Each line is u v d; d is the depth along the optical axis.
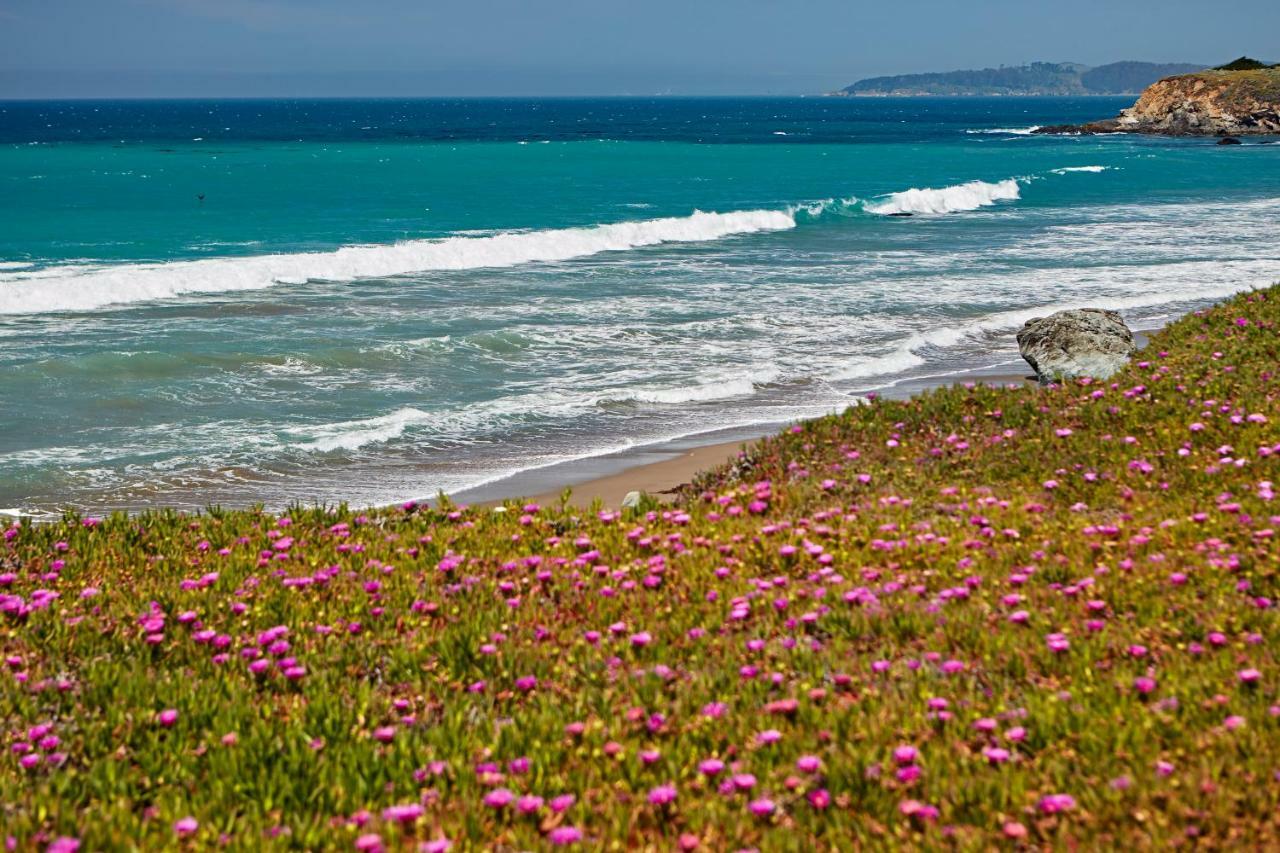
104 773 4.99
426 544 8.80
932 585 7.16
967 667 5.83
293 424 17.20
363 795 4.79
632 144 127.81
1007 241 41.91
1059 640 5.73
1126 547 7.49
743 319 25.92
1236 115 138.00
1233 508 7.98
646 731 5.27
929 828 4.20
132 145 119.31
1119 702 5.17
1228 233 43.47
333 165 83.81
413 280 31.89
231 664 6.39
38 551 9.02
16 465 14.89
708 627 6.66
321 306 27.45
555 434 16.88
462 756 5.08
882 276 32.94
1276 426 10.26
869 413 12.79
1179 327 17.95
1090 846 4.02
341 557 8.65
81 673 6.36
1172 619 6.21
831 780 4.60
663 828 4.38
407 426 17.17
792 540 8.12
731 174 76.69
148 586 7.93
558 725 5.31
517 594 7.54
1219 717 4.95
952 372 21.08
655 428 17.23
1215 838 4.02
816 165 87.12
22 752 5.30
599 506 10.13
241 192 60.22
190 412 17.83
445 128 188.75
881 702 5.37
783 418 17.78
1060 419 11.82
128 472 14.72
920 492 9.55
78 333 23.67
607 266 35.09
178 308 27.06
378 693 5.94
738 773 4.74
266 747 5.16
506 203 55.41
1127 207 55.03
